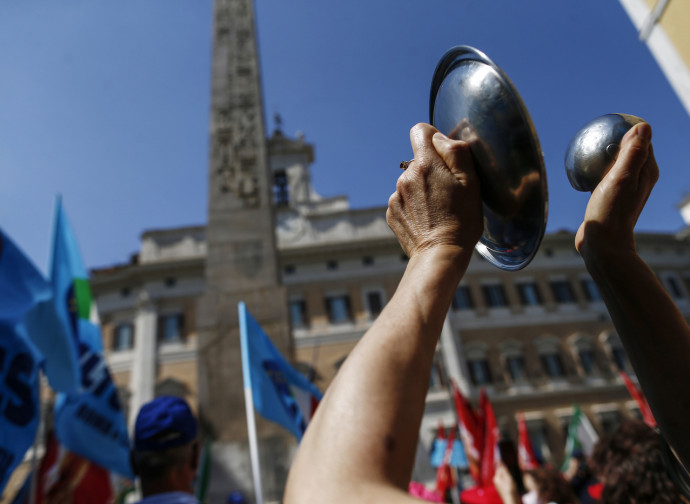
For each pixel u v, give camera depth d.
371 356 0.51
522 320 25.45
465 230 0.62
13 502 3.45
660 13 4.69
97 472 3.98
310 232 26.81
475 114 0.68
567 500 3.00
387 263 25.75
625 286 0.72
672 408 0.70
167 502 1.71
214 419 6.01
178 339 24.44
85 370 4.14
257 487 3.15
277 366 3.91
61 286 3.74
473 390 23.44
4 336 2.93
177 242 27.05
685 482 0.73
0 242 3.15
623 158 0.69
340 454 0.46
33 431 2.85
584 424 9.46
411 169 0.67
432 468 20.91
